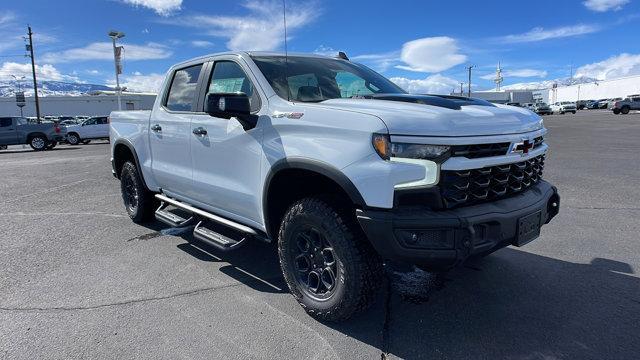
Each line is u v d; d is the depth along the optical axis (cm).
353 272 297
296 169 321
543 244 491
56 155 1855
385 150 270
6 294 386
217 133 390
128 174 575
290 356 288
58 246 515
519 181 321
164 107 485
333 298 312
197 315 344
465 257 271
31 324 334
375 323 326
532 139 329
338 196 312
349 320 326
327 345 300
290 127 322
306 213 314
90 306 361
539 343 297
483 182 290
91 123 2909
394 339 305
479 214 278
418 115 278
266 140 339
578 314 335
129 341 308
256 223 370
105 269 441
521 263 436
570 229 543
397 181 269
